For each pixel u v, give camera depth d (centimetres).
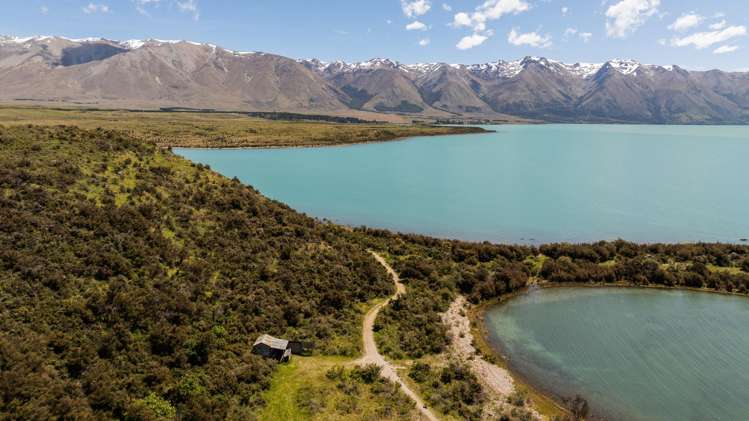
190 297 4656
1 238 4206
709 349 5334
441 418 3744
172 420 3178
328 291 5753
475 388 4219
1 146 6119
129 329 3869
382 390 4019
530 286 7181
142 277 4578
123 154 7450
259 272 5666
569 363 4988
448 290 6662
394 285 6606
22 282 3828
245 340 4428
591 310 6378
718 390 4538
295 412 3588
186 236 5759
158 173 7256
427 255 7931
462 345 5241
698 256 7912
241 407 3544
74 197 5416
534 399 4284
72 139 7200
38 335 3422
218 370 3825
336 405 3716
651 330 5800
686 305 6575
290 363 4297
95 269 4338
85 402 3053
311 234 7419
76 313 3744
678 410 4222
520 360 5031
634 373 4816
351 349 4728
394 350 4788
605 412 4162
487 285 6762
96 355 3469
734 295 6931
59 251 4381
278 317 4972
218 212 6831
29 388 2944
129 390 3341
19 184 5178
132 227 5272
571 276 7369
